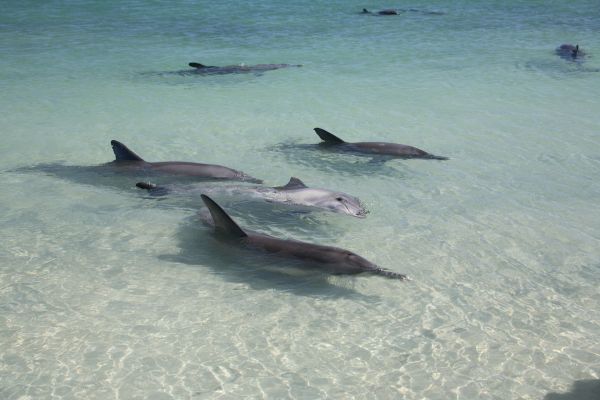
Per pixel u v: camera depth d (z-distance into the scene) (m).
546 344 6.94
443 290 8.09
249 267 8.42
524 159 13.48
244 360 6.56
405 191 11.59
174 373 6.32
